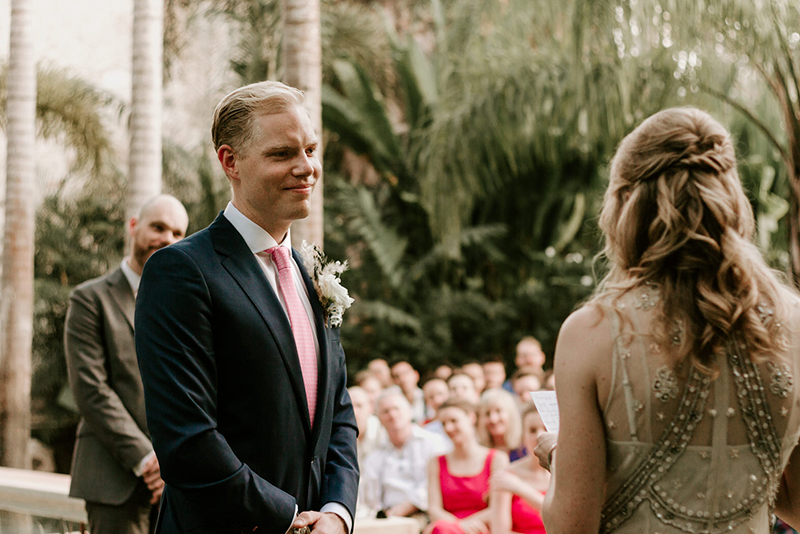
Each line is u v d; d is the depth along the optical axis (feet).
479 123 31.45
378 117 45.09
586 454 4.74
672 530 4.61
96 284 9.82
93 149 38.40
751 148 38.27
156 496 9.53
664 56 22.90
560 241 44.09
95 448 9.73
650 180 4.87
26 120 30.14
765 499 4.74
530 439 12.94
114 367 9.66
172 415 5.29
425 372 43.09
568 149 38.73
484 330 43.27
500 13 30.42
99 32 45.57
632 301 4.79
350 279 44.45
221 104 6.00
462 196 34.04
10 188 29.81
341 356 6.62
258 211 5.99
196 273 5.59
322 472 6.12
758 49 22.03
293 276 6.32
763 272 4.83
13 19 30.04
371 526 11.00
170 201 9.73
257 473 5.58
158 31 22.71
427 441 16.61
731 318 4.54
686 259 4.67
